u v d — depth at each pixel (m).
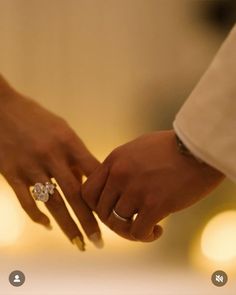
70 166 0.75
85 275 0.93
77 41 0.98
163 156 0.66
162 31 0.96
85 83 0.98
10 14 0.97
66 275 0.92
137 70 0.98
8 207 0.95
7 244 0.95
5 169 0.76
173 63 0.96
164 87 0.96
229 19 0.95
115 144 0.95
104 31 0.97
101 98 0.97
